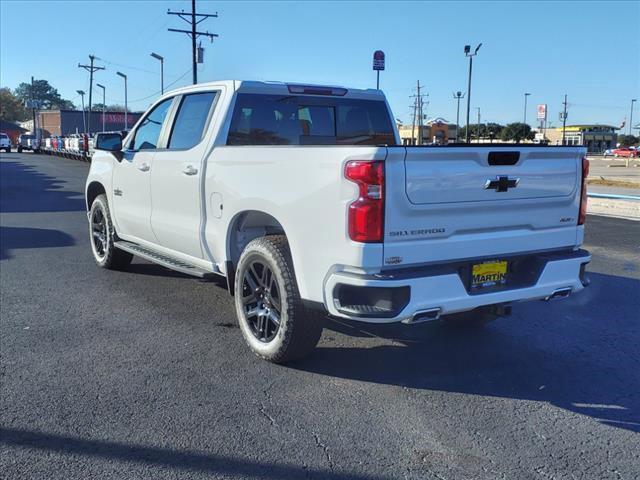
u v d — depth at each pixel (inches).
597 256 367.9
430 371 184.5
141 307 245.8
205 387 170.2
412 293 152.1
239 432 145.3
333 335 215.6
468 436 145.3
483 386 174.4
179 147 232.5
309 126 236.4
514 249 172.1
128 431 145.0
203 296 262.7
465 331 223.3
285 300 174.2
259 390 169.0
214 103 219.3
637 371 187.3
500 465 132.9
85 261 331.9
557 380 179.5
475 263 166.1
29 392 165.3
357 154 148.8
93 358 190.4
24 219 507.8
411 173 150.9
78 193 761.0
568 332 223.9
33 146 2655.0
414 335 217.6
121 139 271.7
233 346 202.5
